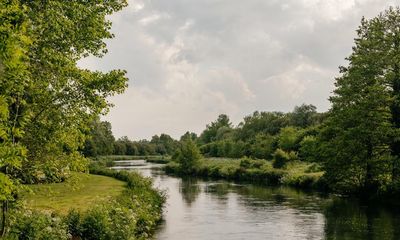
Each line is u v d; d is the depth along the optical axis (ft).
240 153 346.33
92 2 50.62
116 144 595.88
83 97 49.90
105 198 92.22
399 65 131.23
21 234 46.57
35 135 48.32
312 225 92.07
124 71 51.62
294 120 392.88
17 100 40.32
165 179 236.43
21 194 48.39
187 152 286.46
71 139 51.70
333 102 144.66
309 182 172.86
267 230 87.71
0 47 28.09
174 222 97.09
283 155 220.23
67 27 47.11
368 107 130.41
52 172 49.47
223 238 80.59
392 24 135.44
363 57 134.92
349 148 131.75
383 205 119.75
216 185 194.80
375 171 130.62
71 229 59.36
